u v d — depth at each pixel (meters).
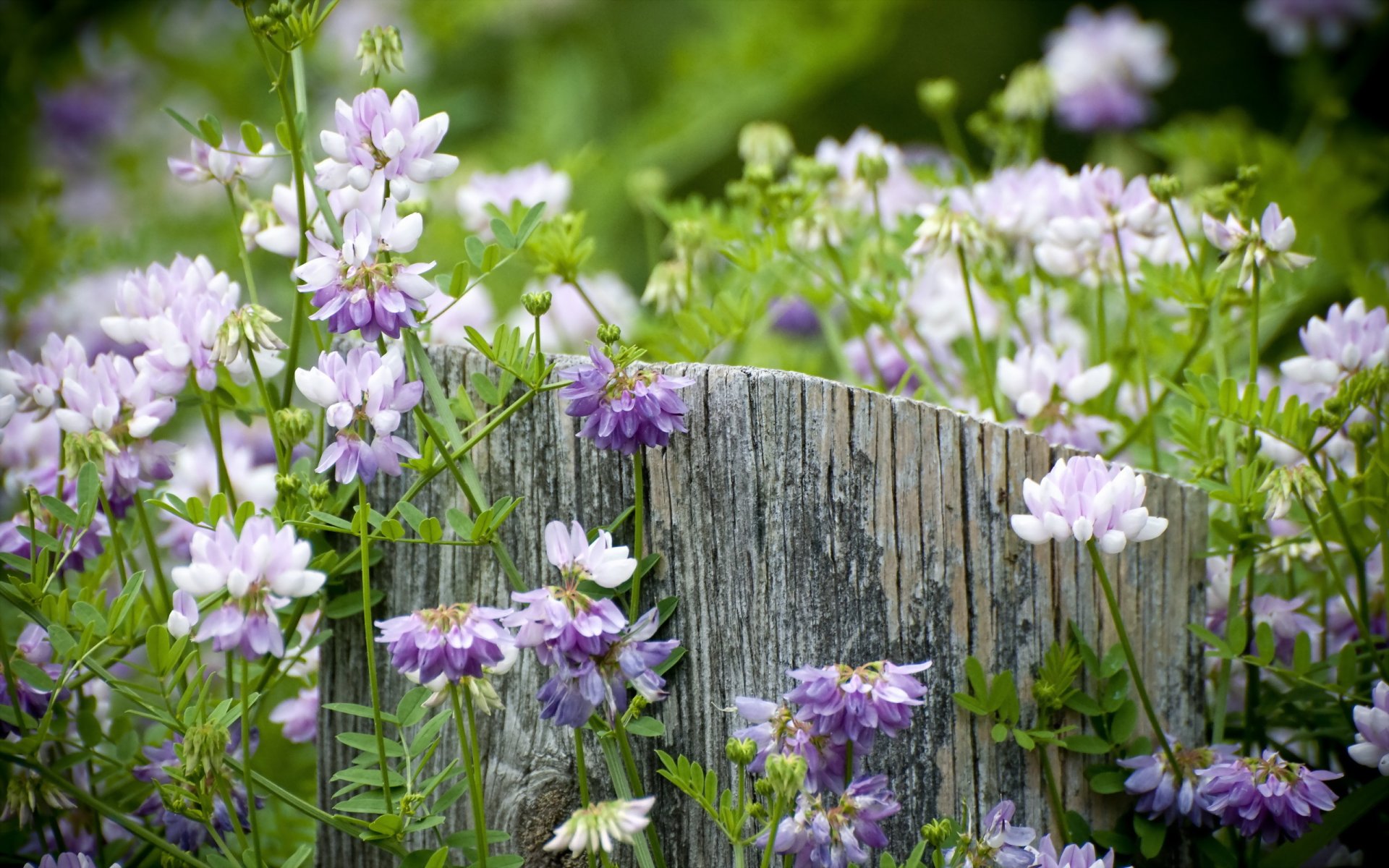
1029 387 0.90
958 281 0.98
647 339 0.93
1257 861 0.85
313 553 0.86
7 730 0.85
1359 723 0.83
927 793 0.84
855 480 0.84
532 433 0.85
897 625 0.84
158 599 0.90
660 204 0.98
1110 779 0.85
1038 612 0.85
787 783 0.80
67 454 0.85
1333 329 0.87
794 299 1.09
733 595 0.84
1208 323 0.93
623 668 0.80
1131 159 1.29
